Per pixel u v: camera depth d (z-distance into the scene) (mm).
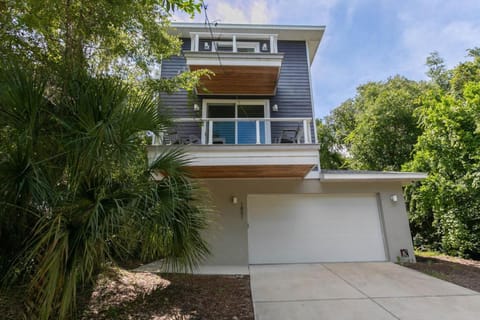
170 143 6512
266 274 6094
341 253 7578
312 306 4020
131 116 3268
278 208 7910
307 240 7672
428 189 8664
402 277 5664
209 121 6926
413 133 13930
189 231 3635
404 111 14195
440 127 8773
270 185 7797
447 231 8312
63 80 3350
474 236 7645
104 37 5012
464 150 8109
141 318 3496
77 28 4371
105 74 3922
